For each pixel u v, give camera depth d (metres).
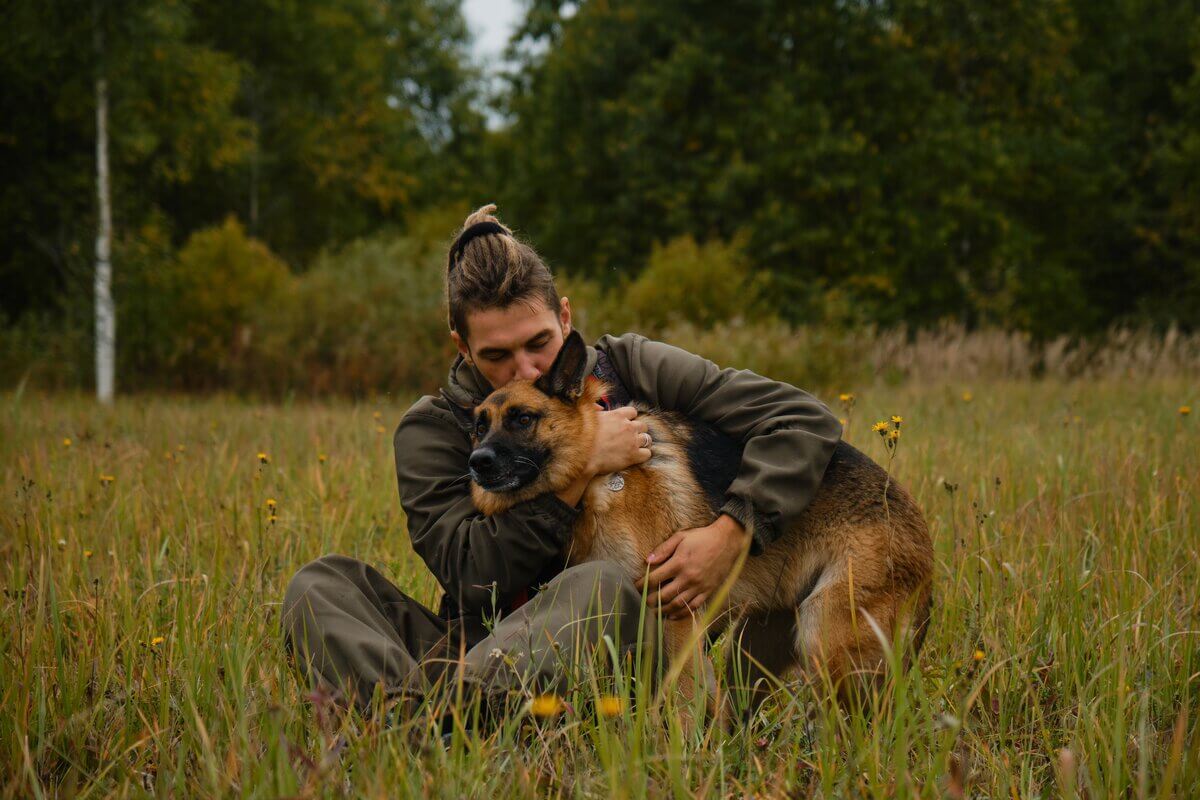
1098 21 28.30
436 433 3.73
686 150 24.58
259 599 3.85
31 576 4.16
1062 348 17.06
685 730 2.80
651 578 3.32
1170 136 26.53
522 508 3.38
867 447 6.45
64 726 2.81
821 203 23.50
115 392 17.47
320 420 10.00
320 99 30.48
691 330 14.86
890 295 22.98
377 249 19.22
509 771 2.52
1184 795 2.37
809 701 3.04
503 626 3.07
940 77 25.58
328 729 2.68
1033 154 24.88
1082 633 3.32
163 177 24.09
